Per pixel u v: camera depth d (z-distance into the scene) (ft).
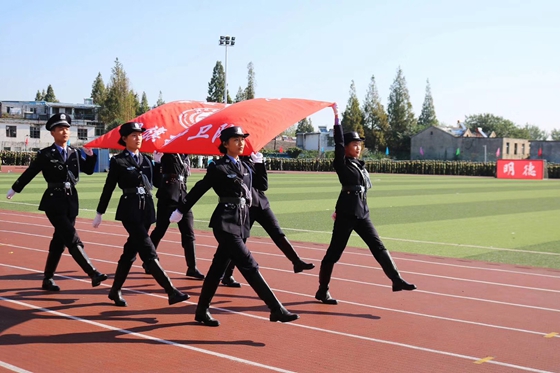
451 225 55.31
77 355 18.67
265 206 26.16
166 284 23.03
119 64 292.81
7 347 19.34
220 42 177.88
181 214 22.06
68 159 26.32
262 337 20.77
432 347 19.98
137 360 18.29
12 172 165.37
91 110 294.66
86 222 52.49
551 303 26.14
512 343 20.53
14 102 283.38
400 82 316.81
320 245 42.27
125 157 24.36
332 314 23.88
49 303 24.82
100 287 27.84
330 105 25.23
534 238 46.96
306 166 244.83
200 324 22.20
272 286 28.66
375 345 20.08
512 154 278.87
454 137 283.38
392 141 317.01
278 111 24.68
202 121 24.72
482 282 30.25
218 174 21.63
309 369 17.76
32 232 45.27
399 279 24.20
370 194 98.48
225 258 21.88
